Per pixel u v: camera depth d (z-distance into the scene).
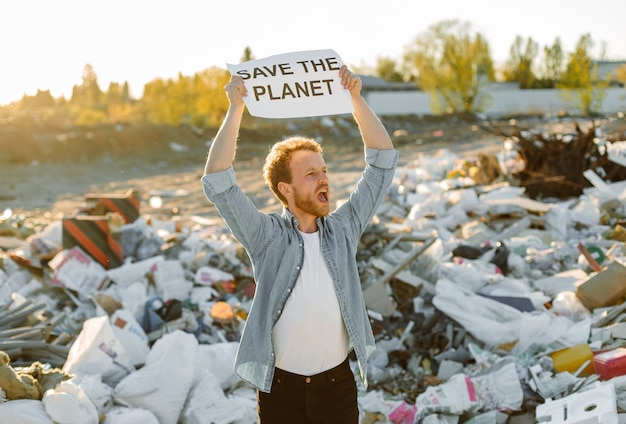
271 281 2.96
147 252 8.74
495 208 10.18
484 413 4.65
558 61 64.44
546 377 4.86
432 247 7.45
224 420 4.52
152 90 41.44
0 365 3.89
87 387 4.38
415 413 4.74
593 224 10.06
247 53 42.78
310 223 3.07
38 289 7.61
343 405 2.98
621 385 4.36
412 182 14.45
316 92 3.07
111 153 32.12
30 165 29.39
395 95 60.91
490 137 39.84
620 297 6.14
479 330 5.78
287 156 3.04
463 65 58.94
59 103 36.91
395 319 6.42
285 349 2.93
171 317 6.49
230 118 2.99
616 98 53.12
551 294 6.95
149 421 4.29
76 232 8.43
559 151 13.03
